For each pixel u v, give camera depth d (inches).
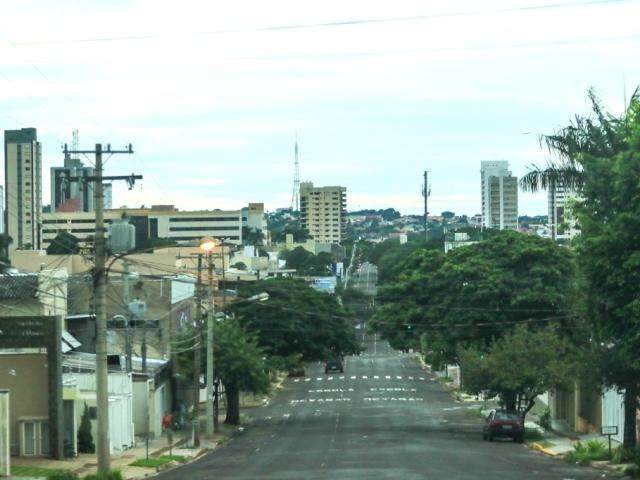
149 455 1882.4
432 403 3484.3
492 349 2289.6
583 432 2357.3
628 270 1131.3
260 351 2736.2
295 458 1720.0
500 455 1752.0
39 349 1776.6
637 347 1175.0
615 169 1136.2
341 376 4852.4
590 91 1604.3
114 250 1354.6
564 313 2363.4
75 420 1807.3
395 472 1382.9
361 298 5772.6
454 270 2556.6
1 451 1445.6
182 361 2632.9
